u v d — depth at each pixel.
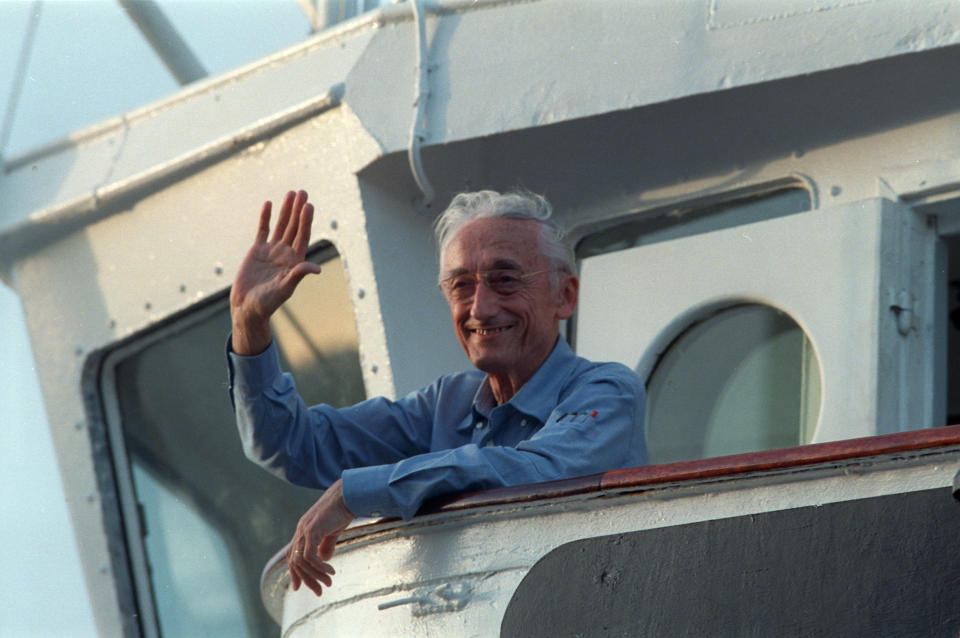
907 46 10.32
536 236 8.89
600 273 11.94
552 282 8.90
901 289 10.70
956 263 14.66
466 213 9.05
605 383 8.49
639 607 7.14
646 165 11.94
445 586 7.77
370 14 12.41
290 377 8.95
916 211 10.91
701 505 7.15
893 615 6.48
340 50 12.46
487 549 7.72
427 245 12.21
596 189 12.19
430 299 12.16
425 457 7.90
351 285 12.05
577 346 11.90
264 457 8.88
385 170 11.96
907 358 10.68
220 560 13.67
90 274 13.80
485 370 8.87
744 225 11.44
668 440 11.49
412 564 7.97
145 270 13.45
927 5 10.38
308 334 12.62
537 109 11.52
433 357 12.04
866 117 11.01
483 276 8.77
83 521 14.06
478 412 9.01
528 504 7.61
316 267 8.54
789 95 11.12
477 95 11.77
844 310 10.60
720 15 11.15
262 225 8.81
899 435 6.73
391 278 11.95
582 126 11.78
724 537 7.02
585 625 7.26
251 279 8.68
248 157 12.63
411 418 9.30
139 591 13.98
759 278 11.09
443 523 7.92
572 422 8.18
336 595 8.34
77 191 13.62
